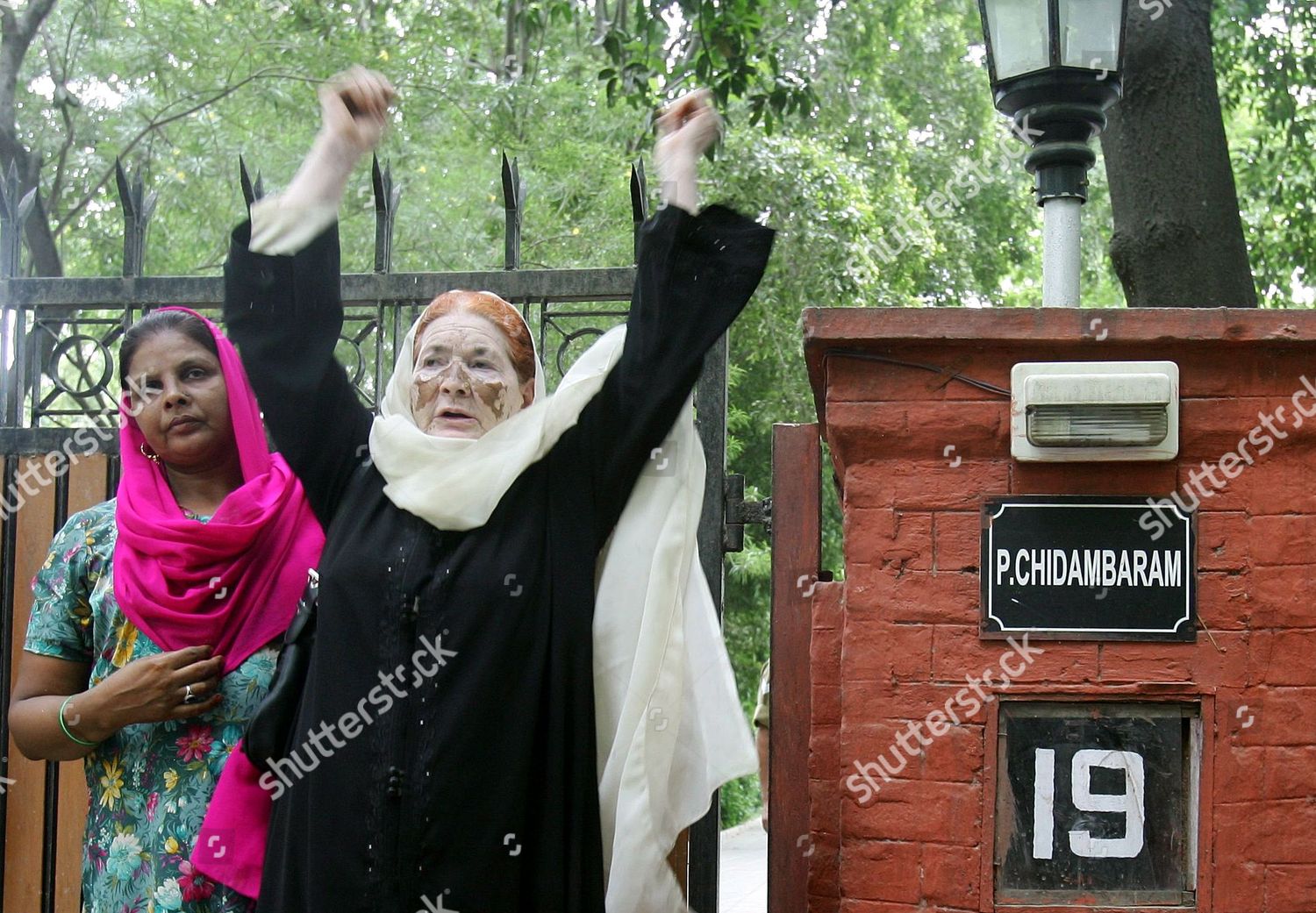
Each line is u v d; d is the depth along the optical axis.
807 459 3.14
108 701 2.67
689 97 2.81
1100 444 2.59
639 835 2.56
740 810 13.95
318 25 11.52
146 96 11.04
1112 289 16.33
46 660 2.90
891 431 2.69
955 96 16.11
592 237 11.36
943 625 2.66
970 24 16.48
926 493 2.69
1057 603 2.63
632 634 2.69
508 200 3.56
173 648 2.77
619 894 2.56
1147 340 2.60
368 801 2.47
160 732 2.77
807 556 3.12
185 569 2.79
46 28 10.55
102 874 2.75
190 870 2.71
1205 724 2.59
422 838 2.44
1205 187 5.68
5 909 3.59
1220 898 2.56
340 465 2.83
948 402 2.68
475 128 12.08
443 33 12.18
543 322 3.51
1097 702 2.62
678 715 2.65
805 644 3.11
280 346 2.75
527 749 2.52
